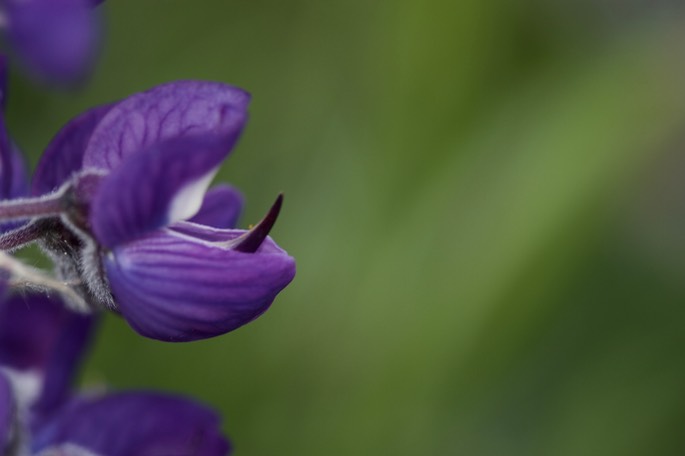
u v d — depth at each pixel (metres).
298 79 0.34
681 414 0.31
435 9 0.32
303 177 0.32
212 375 0.29
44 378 0.22
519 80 0.32
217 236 0.20
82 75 0.26
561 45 0.34
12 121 0.32
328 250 0.30
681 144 0.33
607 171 0.30
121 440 0.22
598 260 0.32
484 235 0.29
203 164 0.20
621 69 0.32
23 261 0.20
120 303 0.20
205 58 0.34
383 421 0.29
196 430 0.22
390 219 0.30
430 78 0.32
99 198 0.20
